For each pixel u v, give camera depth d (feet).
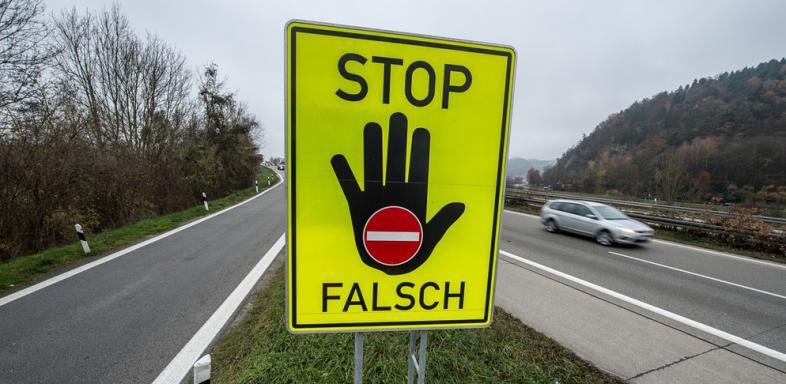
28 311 13.12
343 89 4.18
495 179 4.76
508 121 4.70
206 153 60.80
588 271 20.77
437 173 4.56
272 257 21.06
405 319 4.79
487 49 4.51
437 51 4.37
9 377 9.05
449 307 4.89
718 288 18.16
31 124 26.84
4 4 25.63
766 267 22.94
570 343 11.75
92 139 33.78
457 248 4.78
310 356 9.27
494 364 9.52
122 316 12.69
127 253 21.94
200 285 16.02
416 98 4.36
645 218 37.27
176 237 27.02
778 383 9.78
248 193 69.10
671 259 24.57
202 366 5.26
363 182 4.37
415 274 4.71
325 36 4.09
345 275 4.50
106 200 34.37
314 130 4.17
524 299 15.71
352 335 10.38
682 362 10.73
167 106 55.11
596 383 9.36
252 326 11.78
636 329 12.95
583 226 31.19
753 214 31.76
